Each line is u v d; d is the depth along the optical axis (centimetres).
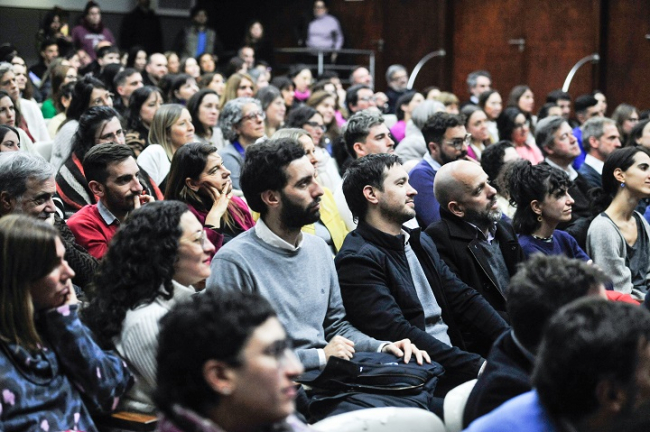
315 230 445
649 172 460
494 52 1206
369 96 831
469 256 376
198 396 154
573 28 1131
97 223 358
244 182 315
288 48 1338
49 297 231
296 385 286
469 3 1226
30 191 319
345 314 332
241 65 951
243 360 152
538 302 217
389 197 348
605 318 162
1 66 599
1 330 225
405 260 348
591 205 497
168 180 388
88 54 1143
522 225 416
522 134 707
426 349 325
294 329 308
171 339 156
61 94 698
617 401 161
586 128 631
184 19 1437
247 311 156
